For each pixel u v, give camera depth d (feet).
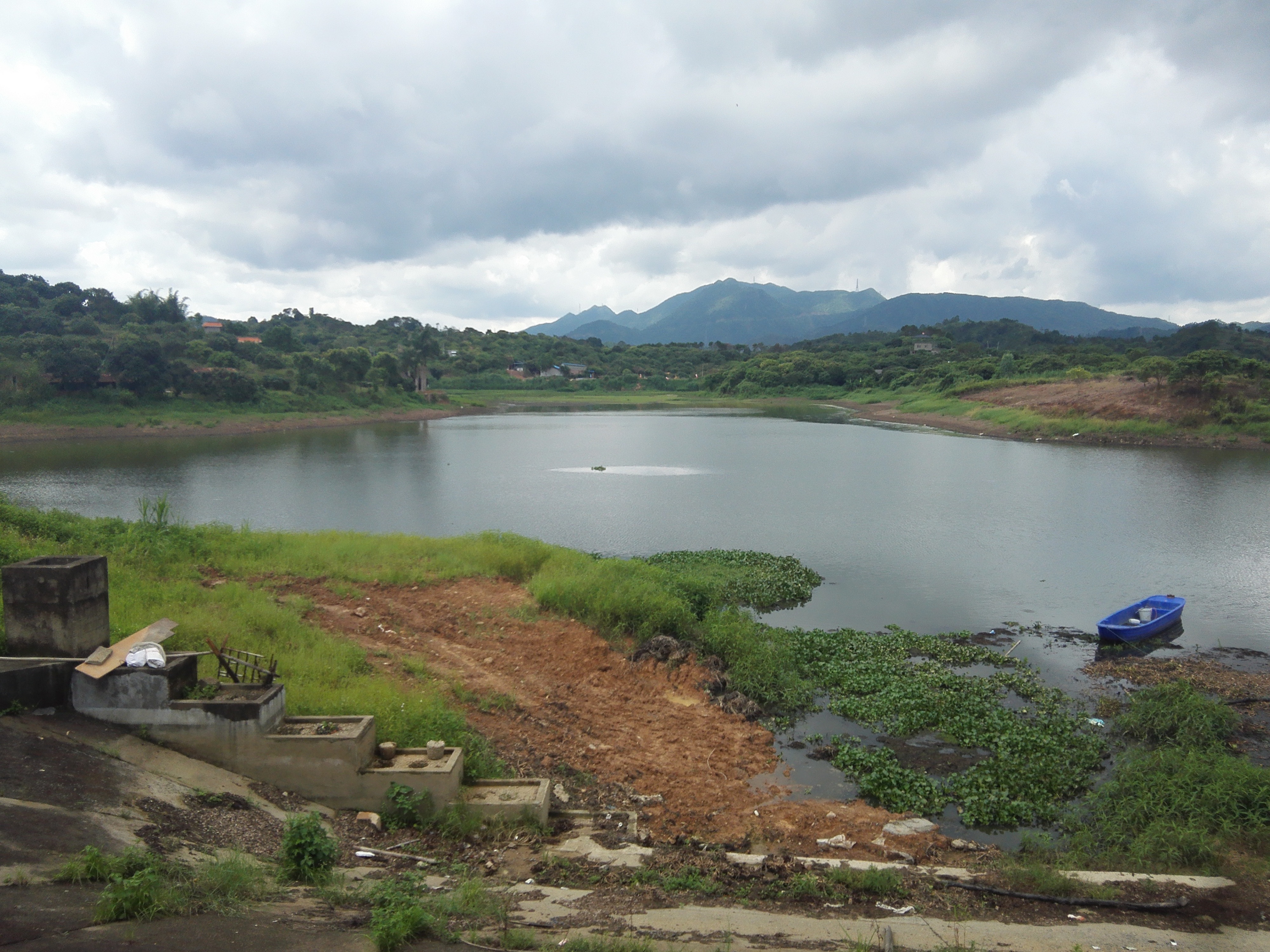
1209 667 56.80
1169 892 27.73
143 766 28.58
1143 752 42.98
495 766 35.83
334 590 57.77
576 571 67.62
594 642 54.65
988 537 101.50
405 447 220.23
